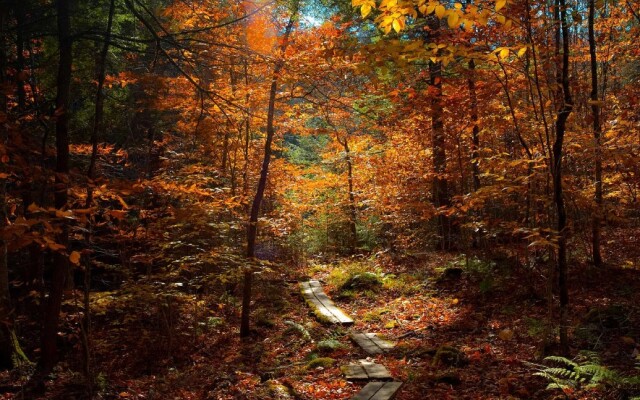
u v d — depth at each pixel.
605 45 11.10
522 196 10.80
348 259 17.11
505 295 9.51
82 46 9.08
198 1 9.06
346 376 6.68
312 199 19.14
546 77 7.15
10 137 4.25
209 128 11.74
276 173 16.27
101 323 10.44
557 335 6.98
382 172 14.64
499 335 7.58
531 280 9.70
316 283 14.01
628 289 8.34
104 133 13.12
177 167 12.73
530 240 10.02
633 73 13.49
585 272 9.48
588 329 6.81
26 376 7.25
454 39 7.35
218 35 10.04
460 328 8.48
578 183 10.47
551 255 6.64
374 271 14.09
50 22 8.03
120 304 8.55
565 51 6.58
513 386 5.74
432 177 13.32
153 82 10.15
